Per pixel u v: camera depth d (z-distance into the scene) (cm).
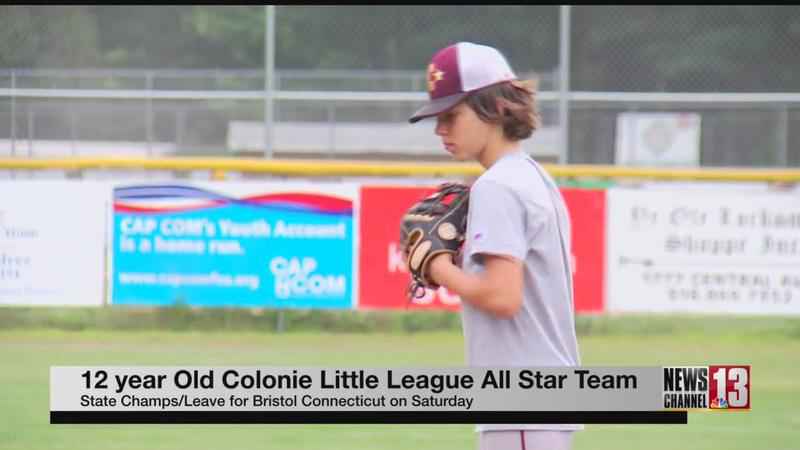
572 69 4994
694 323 4288
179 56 5128
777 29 5006
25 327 4209
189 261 4053
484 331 1184
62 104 4734
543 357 1178
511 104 1189
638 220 4028
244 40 5109
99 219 4038
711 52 5003
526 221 1164
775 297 4034
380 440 2583
